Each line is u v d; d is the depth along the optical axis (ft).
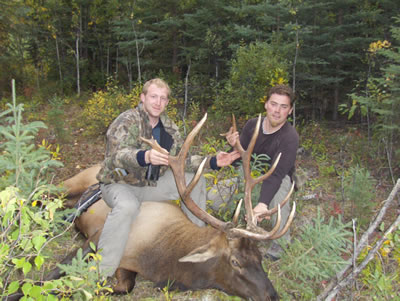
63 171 21.72
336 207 16.15
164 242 11.39
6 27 57.93
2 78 62.28
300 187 15.33
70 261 11.72
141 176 12.23
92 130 31.07
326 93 42.29
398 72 20.70
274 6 33.14
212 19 46.98
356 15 37.42
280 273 11.81
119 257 11.18
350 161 22.45
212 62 51.44
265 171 13.58
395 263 12.57
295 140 13.29
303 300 11.23
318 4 33.65
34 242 7.75
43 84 62.80
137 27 50.96
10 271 9.29
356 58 40.22
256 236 9.84
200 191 13.46
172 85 46.91
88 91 61.57
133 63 57.88
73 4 63.21
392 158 21.54
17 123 9.65
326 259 11.38
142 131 12.23
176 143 13.21
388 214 16.34
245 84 29.50
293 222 15.37
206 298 11.05
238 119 31.45
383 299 10.80
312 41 37.91
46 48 67.92
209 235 11.05
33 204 8.75
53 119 28.94
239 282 10.05
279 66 28.68
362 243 10.54
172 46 57.52
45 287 7.84
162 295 11.32
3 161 9.45
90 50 72.74
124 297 11.37
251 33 35.14
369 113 29.27
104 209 13.71
